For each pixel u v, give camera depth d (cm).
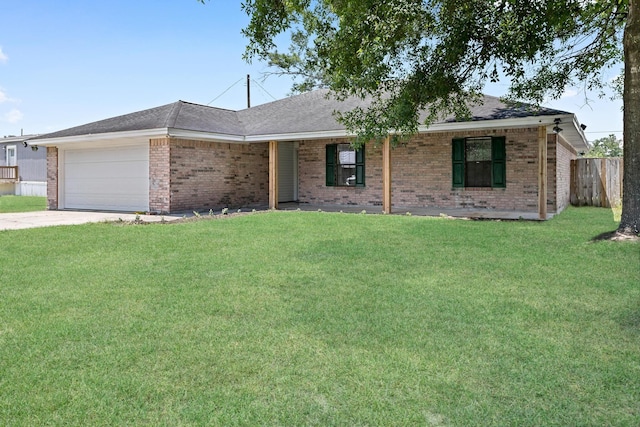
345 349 340
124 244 805
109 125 1593
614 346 344
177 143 1433
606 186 1762
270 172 1558
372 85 930
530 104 1202
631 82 834
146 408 257
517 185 1432
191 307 443
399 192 1619
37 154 2859
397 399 266
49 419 245
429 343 351
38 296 480
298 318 411
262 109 1956
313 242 827
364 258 683
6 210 1622
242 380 290
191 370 304
